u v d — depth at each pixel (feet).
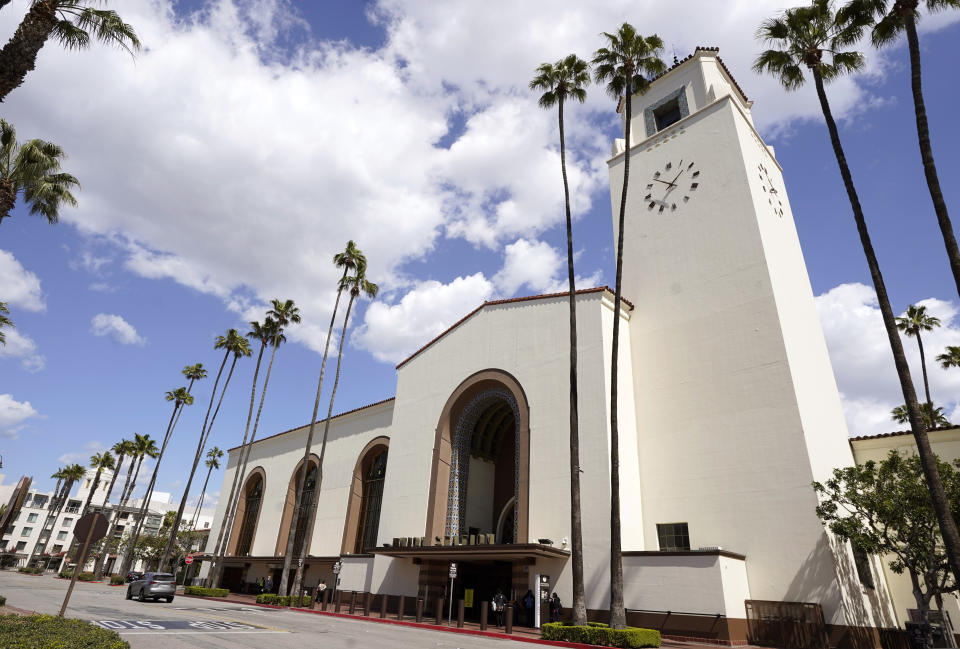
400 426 112.88
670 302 91.35
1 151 59.11
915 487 56.90
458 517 98.43
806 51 61.72
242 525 167.53
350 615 87.30
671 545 76.95
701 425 79.87
